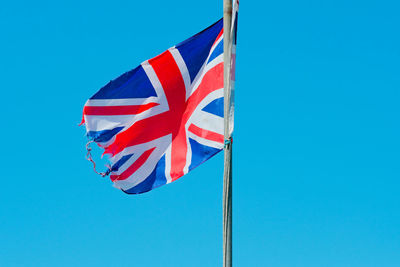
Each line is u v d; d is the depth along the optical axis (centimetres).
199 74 1341
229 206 1041
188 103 1340
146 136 1352
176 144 1342
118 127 1366
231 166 1060
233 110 1082
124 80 1352
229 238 1030
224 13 1132
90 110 1353
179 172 1320
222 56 1307
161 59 1344
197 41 1341
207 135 1293
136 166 1363
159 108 1356
